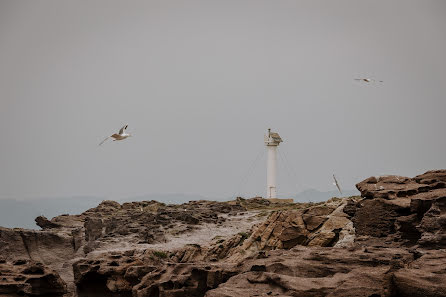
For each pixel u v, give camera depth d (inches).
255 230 2802.7
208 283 1788.9
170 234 3358.8
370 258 1504.7
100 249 3097.9
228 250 2817.4
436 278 1310.3
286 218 2650.1
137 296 1903.3
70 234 3540.8
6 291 1914.4
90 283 2281.0
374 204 2004.2
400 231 1872.5
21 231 3019.2
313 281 1421.0
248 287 1492.4
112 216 4340.6
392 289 1343.5
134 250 2812.5
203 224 3580.2
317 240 2464.3
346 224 2477.9
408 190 2027.6
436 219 1686.8
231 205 4205.2
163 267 1988.2
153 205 4753.9
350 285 1365.7
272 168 5290.4
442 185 2039.9
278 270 1541.6
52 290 2090.3
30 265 2140.7
